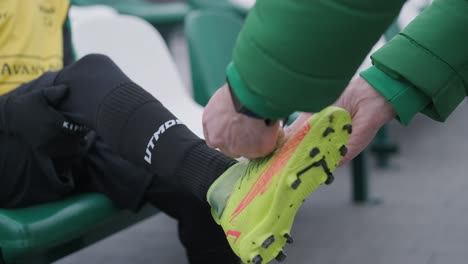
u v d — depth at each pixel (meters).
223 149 0.91
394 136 4.00
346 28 0.74
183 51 6.93
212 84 2.45
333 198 2.87
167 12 4.82
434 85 1.05
